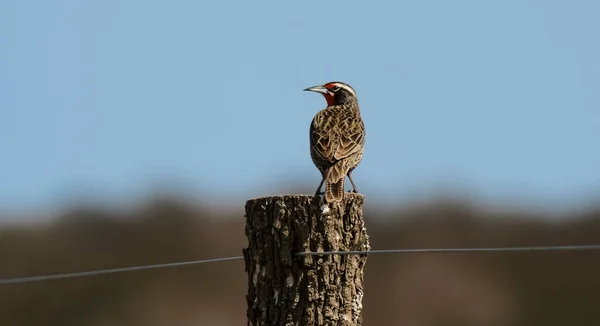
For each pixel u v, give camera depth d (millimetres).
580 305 18688
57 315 18016
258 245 8172
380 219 20625
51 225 20578
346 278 8094
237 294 18797
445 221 20406
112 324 18109
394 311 17922
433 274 18828
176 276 19297
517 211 21141
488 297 18547
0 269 19188
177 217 20906
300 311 8047
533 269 19297
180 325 18000
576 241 20375
